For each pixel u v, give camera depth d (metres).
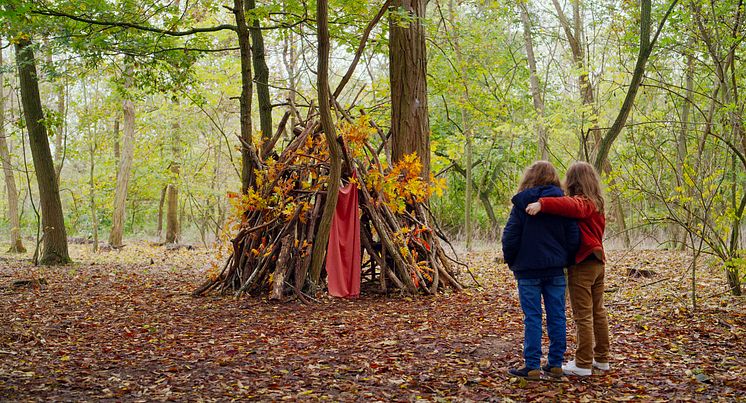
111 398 4.08
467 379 4.50
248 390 4.29
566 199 4.32
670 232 14.56
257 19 10.17
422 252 9.28
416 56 9.94
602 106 14.10
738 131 8.41
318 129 9.27
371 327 6.54
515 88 21.39
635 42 11.91
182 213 31.45
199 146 26.39
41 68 11.55
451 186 26.59
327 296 8.49
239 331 6.41
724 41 9.42
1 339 5.91
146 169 25.67
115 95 20.27
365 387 4.35
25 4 8.85
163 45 11.22
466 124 18.94
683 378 4.42
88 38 10.27
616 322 6.44
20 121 13.72
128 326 6.74
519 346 5.50
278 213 8.73
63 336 6.20
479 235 23.05
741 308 6.75
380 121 14.04
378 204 8.92
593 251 4.41
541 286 4.50
